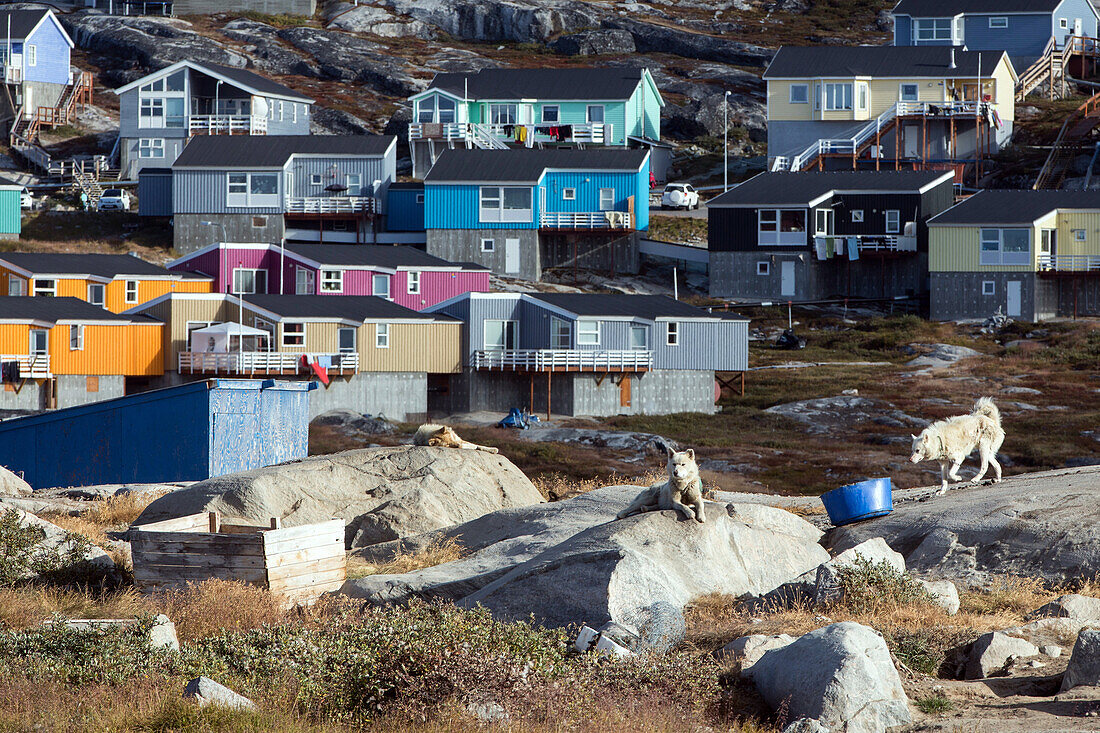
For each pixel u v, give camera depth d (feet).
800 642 81.41
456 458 171.94
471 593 108.27
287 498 159.84
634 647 90.43
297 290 394.52
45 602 112.78
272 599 111.34
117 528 161.17
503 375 343.46
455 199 457.27
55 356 330.54
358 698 79.46
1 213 451.12
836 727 75.72
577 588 99.50
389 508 158.51
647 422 320.70
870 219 444.14
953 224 416.05
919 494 154.81
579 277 458.09
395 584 111.04
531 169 460.55
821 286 444.96
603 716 75.20
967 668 90.07
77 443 232.32
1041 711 77.66
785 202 439.63
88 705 77.71
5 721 75.05
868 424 302.25
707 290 456.04
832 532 140.46
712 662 86.74
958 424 149.18
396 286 398.83
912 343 384.47
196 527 128.67
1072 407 308.60
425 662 79.66
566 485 212.02
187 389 220.43
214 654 88.79
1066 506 129.18
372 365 334.85
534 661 81.30
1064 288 414.41
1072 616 101.60
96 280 377.91
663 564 109.29
